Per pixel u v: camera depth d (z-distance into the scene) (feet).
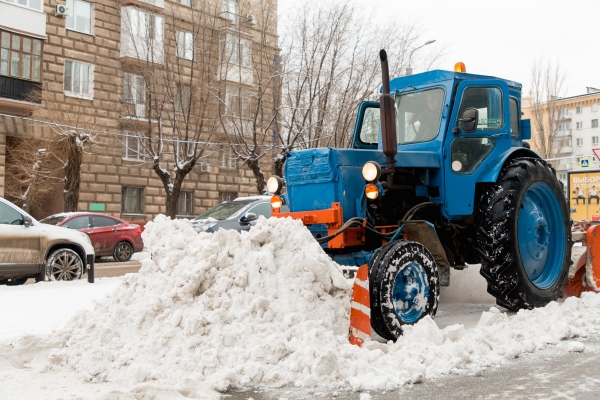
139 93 80.43
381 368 13.71
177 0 80.69
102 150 79.46
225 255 15.85
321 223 19.42
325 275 15.72
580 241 25.41
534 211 22.48
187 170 73.31
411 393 12.63
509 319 19.38
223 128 71.67
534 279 22.53
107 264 52.16
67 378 14.25
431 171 21.07
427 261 18.12
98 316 16.52
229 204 45.88
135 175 82.94
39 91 74.74
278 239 16.11
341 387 13.05
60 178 73.72
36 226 36.06
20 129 73.05
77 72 79.36
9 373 14.83
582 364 14.76
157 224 18.16
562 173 235.81
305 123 68.90
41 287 33.37
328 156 19.54
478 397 12.30
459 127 21.13
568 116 235.61
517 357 15.66
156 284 16.01
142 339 14.73
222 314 14.60
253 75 72.64
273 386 13.19
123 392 11.89
